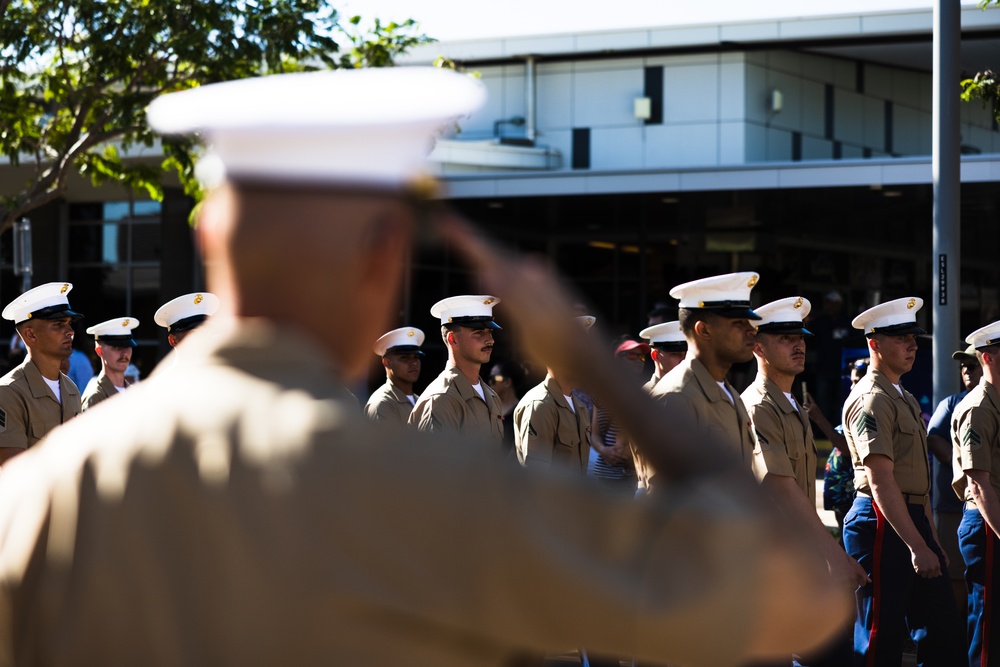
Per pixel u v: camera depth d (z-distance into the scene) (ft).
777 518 3.49
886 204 64.80
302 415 3.58
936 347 29.91
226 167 3.69
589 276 78.13
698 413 17.48
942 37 30.14
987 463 20.81
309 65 50.44
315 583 3.38
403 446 3.51
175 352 4.07
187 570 3.50
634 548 3.41
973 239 66.39
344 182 3.65
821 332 60.08
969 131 79.15
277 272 3.71
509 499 3.41
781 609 3.40
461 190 62.03
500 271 3.69
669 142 82.12
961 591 25.32
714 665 3.30
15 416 24.02
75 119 43.14
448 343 26.68
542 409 25.40
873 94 87.51
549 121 84.12
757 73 81.35
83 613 3.61
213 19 39.60
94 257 76.64
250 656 3.40
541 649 3.43
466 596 3.37
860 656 20.62
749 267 75.72
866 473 20.72
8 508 3.95
